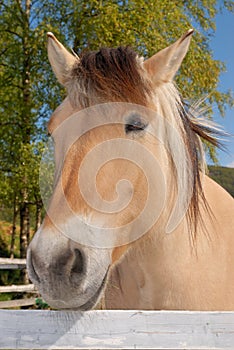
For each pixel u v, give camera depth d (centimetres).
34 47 1159
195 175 218
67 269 149
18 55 1245
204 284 211
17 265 841
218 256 219
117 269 220
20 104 1227
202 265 212
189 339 158
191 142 219
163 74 201
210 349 157
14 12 1293
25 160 1118
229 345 159
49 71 1201
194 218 211
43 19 1253
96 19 1114
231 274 221
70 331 157
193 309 208
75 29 1166
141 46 1147
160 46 1135
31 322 157
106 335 157
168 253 206
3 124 1250
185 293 208
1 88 1270
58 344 155
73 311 158
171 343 157
